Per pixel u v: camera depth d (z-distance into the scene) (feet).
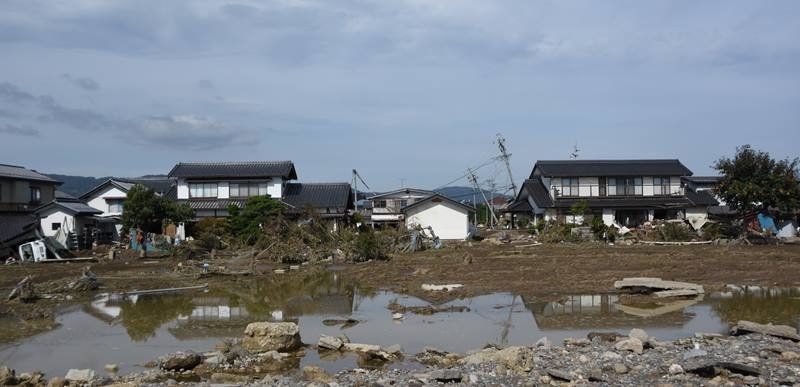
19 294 61.93
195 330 47.32
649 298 57.82
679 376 29.37
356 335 44.45
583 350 35.81
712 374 29.53
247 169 160.86
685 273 73.05
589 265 82.53
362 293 66.33
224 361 36.32
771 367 30.22
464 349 39.73
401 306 56.39
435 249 118.32
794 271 73.77
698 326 45.27
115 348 41.47
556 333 44.04
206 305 59.67
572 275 73.51
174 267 91.56
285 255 101.71
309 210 120.16
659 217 171.12
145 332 46.75
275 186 157.99
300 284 75.20
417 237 119.03
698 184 194.08
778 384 27.55
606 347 36.52
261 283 76.54
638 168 176.24
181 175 156.97
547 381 29.19
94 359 38.52
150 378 33.30
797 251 95.25
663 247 108.37
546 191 177.58
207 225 133.28
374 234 113.70
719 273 72.74
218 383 31.30
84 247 128.47
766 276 70.23
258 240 111.75
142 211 125.90
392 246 115.34
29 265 96.27
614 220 166.71
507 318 50.06
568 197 171.42
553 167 177.17
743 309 51.90
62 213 129.70
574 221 149.69
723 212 165.37
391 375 31.71
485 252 107.86
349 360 36.94
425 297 61.82
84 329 47.98
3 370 32.94
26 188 131.54
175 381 32.48
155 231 129.39
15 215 122.01
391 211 214.07
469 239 149.28
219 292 68.85
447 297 61.26
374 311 54.65
